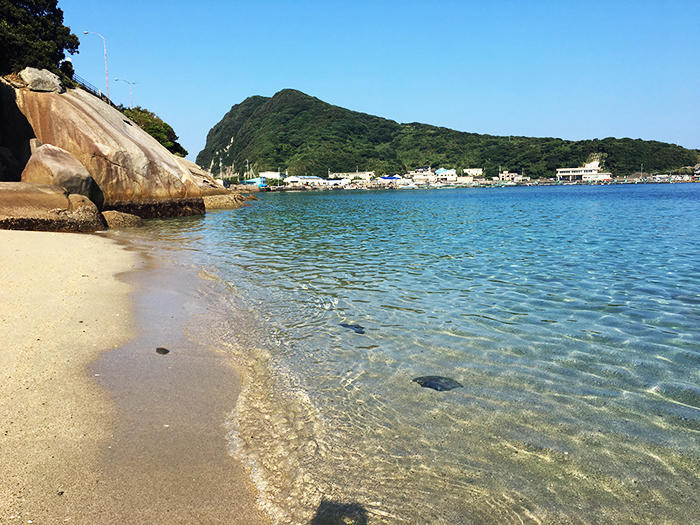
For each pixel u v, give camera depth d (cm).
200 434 529
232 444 514
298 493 436
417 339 886
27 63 3631
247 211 5178
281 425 563
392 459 497
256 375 711
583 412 605
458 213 4844
